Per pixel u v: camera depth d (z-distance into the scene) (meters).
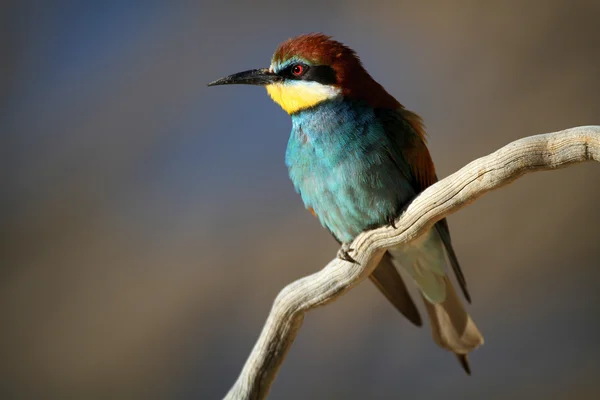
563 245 12.26
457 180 6.36
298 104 8.04
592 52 13.12
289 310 7.29
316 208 8.21
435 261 8.33
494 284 12.21
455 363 11.77
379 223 7.93
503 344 11.88
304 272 12.59
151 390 12.18
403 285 8.59
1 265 13.05
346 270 7.25
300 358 12.02
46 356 12.52
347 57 8.09
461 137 12.83
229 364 12.18
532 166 5.86
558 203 12.42
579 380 11.36
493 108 13.02
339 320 12.22
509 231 12.41
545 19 13.42
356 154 7.78
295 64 8.13
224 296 12.67
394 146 7.87
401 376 11.72
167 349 12.44
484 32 13.59
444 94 13.23
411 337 11.99
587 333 11.77
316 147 7.94
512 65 13.28
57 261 13.09
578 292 12.02
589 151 5.63
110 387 12.27
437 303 8.61
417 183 8.20
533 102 12.96
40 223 13.37
